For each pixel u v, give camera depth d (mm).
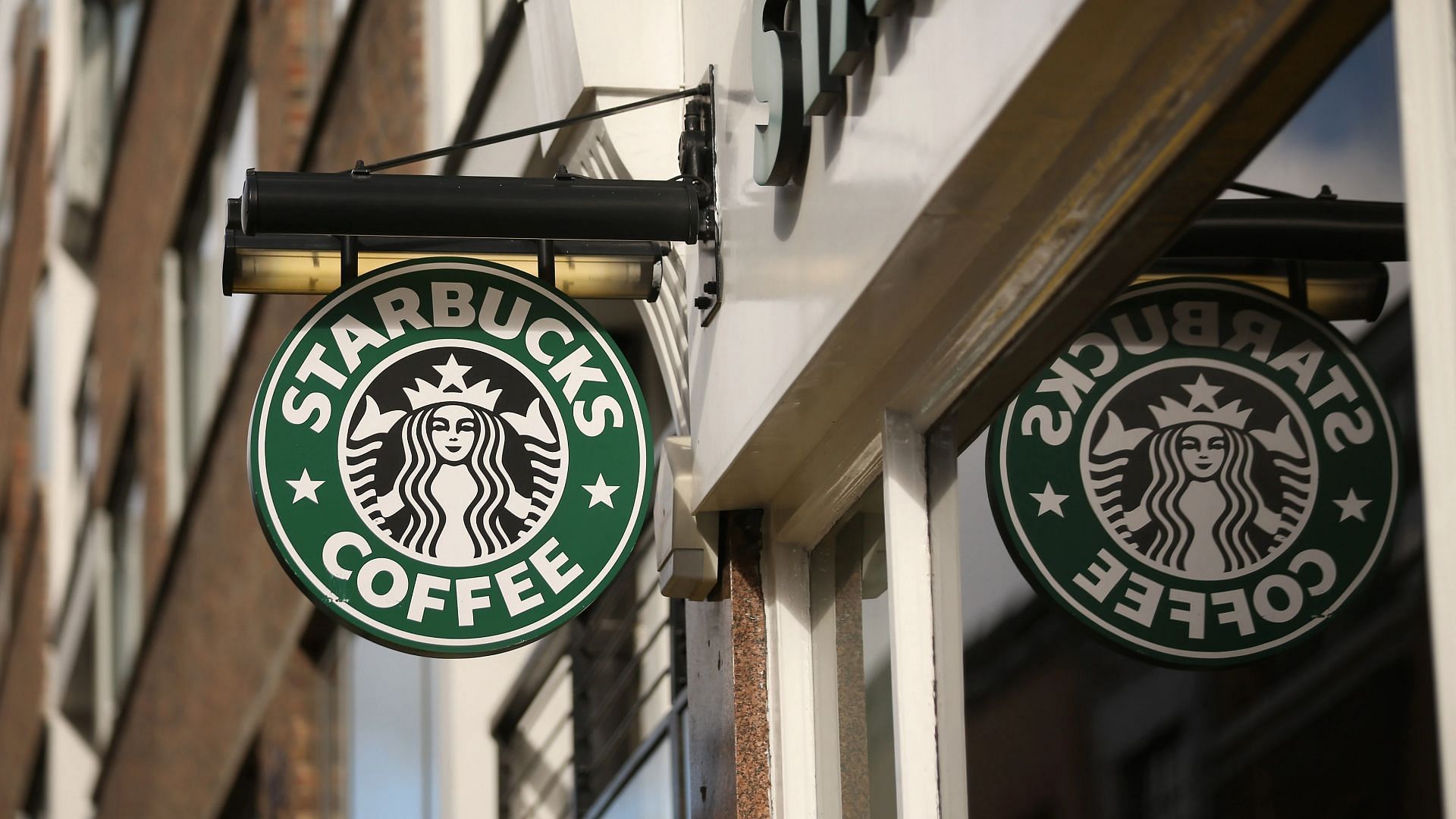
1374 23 1788
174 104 11562
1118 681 2338
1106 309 2428
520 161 5070
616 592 5727
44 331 16984
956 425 2932
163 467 11852
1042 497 2582
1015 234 2471
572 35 4109
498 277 3598
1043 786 2527
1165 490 2289
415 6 6461
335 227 3365
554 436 3531
